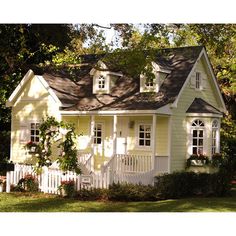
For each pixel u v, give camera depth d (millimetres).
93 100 25906
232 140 31344
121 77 27062
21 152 27203
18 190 22781
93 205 18984
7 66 30562
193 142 25000
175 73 24984
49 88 26062
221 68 33875
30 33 30547
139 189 20719
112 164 22984
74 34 29641
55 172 22031
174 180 21969
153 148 22516
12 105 27844
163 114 22969
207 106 25047
